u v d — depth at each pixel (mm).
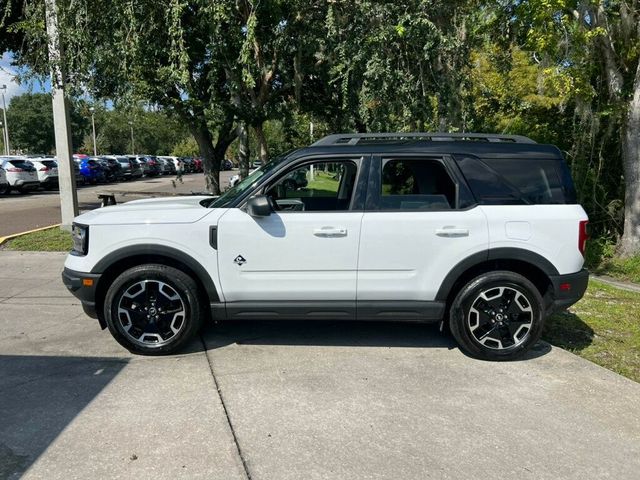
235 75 9242
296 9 8414
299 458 3094
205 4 7605
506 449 3213
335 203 4934
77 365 4406
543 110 10883
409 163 4602
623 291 7109
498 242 4414
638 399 3881
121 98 9172
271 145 17719
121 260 4559
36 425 3434
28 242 9992
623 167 8844
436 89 8523
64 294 6676
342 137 4793
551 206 4500
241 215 4469
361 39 7980
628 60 8641
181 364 4441
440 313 4531
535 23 7770
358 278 4484
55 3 8148
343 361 4543
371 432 3389
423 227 4422
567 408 3732
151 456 3094
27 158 26969
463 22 8766
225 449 3174
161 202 5254
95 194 24984
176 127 12766
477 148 4574
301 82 10367
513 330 4535
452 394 3930
